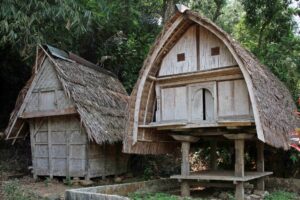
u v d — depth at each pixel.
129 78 15.67
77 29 12.95
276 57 13.04
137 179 12.24
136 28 17.73
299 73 13.00
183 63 8.84
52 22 12.68
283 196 8.69
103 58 15.61
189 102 8.74
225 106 8.28
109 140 10.59
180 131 9.20
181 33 8.87
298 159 11.06
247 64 7.67
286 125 8.95
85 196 7.02
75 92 10.82
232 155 12.62
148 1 19.36
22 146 15.39
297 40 13.58
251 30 16.52
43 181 11.43
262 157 9.81
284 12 15.25
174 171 13.10
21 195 8.20
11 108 16.86
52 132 11.62
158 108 9.19
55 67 11.07
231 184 8.76
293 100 12.13
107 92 12.75
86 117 10.47
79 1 13.88
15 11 10.97
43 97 11.39
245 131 8.23
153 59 8.80
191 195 9.50
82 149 11.00
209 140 10.82
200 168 13.77
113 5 16.94
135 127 9.05
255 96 7.41
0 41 12.30
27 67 16.05
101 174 11.47
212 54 8.47
